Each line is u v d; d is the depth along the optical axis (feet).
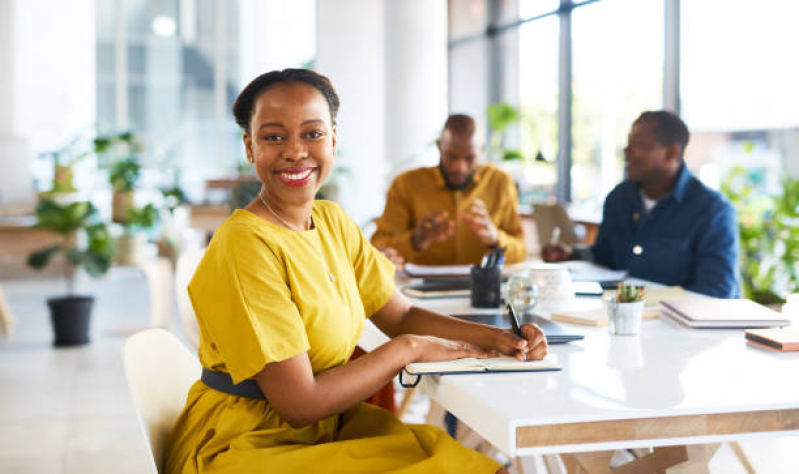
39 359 15.80
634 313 5.58
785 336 5.19
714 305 6.24
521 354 4.77
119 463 10.30
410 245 9.46
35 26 29.30
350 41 30.94
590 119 21.09
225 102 32.60
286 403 4.34
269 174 4.82
